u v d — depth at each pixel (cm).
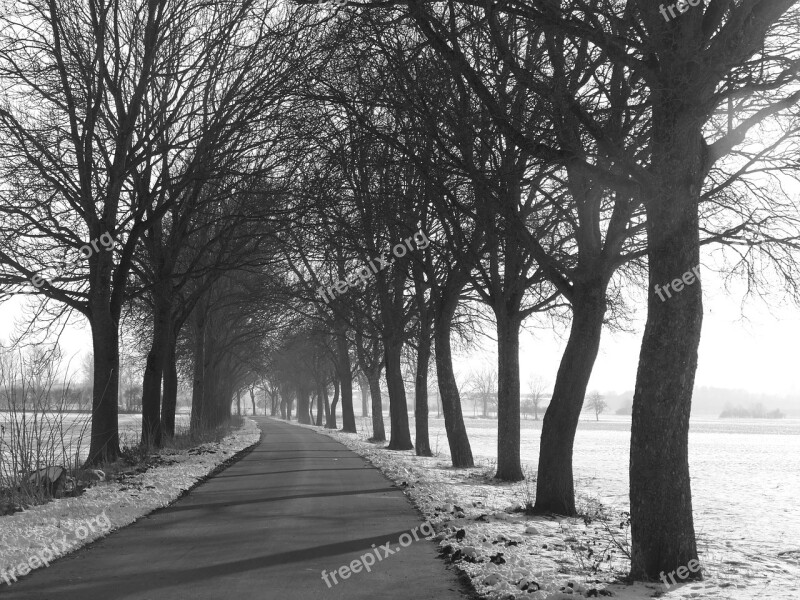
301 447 3431
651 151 866
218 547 936
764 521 1546
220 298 3503
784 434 7762
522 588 728
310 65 1841
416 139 1327
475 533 1045
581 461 3428
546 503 1334
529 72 1002
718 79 825
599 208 1430
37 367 1342
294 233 2389
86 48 1870
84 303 1892
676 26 823
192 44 1986
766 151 1095
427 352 2997
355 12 1027
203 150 1980
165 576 778
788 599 722
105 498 1260
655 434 818
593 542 1048
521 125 1165
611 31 916
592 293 1334
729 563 982
